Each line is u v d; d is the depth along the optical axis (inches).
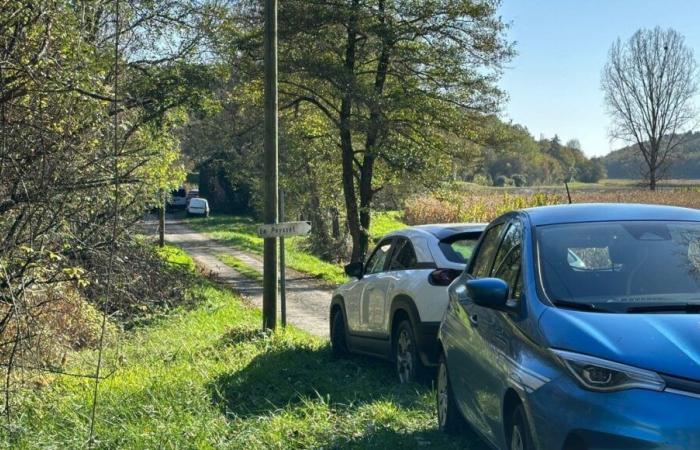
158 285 537.3
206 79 545.0
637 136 2417.6
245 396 308.5
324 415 267.4
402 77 1035.9
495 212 1446.9
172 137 540.4
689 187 2417.6
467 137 1066.7
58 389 326.0
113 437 245.6
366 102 977.5
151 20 532.4
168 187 634.8
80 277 309.1
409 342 314.5
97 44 333.1
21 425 261.9
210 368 361.4
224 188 2682.1
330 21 972.6
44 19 276.7
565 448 152.9
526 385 167.6
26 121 280.1
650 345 153.9
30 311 289.0
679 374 146.3
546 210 220.4
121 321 505.4
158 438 240.7
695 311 172.7
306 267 1179.9
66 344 350.3
